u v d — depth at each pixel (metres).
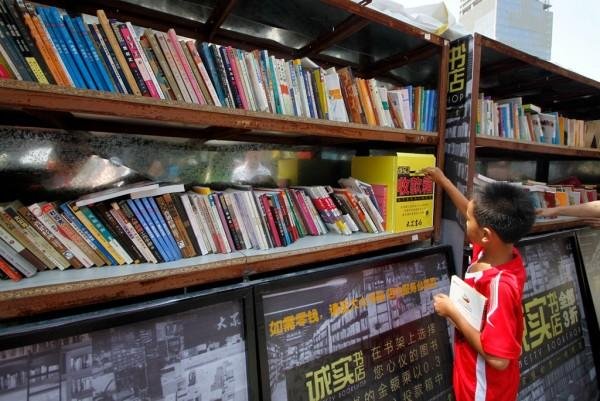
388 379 1.21
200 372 0.88
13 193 0.97
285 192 1.17
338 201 1.31
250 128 0.93
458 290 1.01
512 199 0.87
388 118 1.33
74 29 0.72
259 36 1.37
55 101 0.67
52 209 0.79
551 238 1.80
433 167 1.39
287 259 1.04
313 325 1.08
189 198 0.96
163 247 0.90
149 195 0.89
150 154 1.19
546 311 1.71
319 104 1.15
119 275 0.77
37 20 0.68
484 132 1.57
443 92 1.41
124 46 0.78
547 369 1.62
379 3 1.25
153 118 0.78
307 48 1.43
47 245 0.79
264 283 0.98
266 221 1.08
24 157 0.98
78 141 1.06
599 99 2.33
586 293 1.94
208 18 1.20
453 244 1.49
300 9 1.13
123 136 1.13
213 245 0.99
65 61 0.71
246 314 0.95
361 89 1.24
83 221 0.82
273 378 0.97
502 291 0.86
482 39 1.36
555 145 1.84
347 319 1.16
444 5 1.36
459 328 0.97
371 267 1.23
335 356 1.11
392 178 1.30
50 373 0.73
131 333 0.81
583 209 1.47
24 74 0.67
